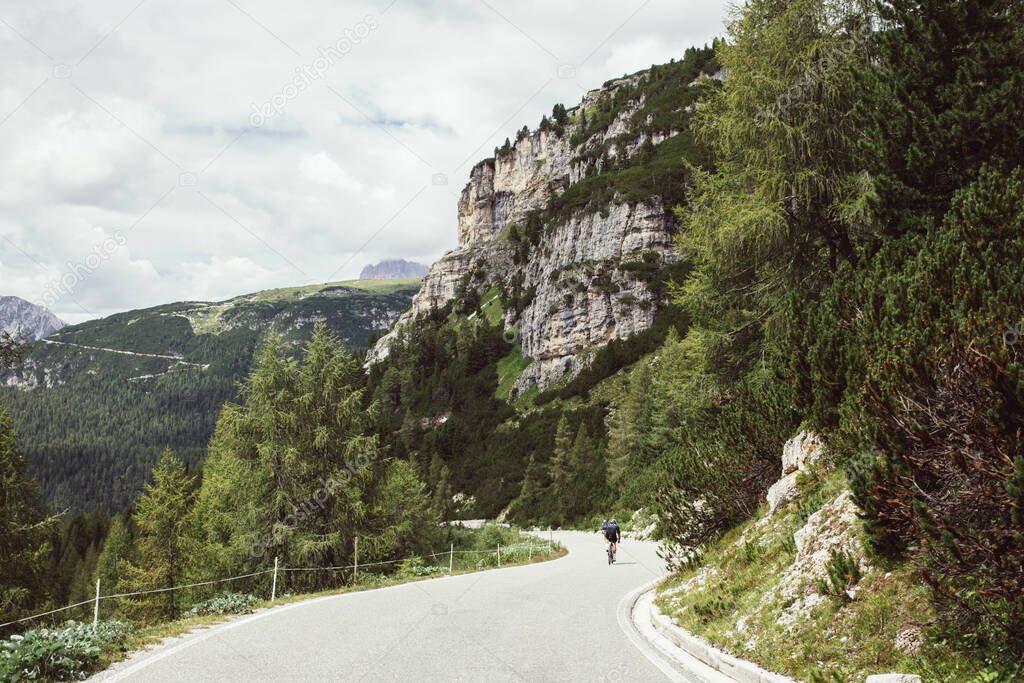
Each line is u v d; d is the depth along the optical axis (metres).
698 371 23.34
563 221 172.00
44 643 7.10
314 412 29.73
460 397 158.38
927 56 12.87
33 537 31.69
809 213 18.16
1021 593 5.51
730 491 14.45
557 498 79.38
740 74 18.88
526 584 17.34
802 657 6.78
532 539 42.28
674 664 7.69
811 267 19.06
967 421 6.11
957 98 12.06
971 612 5.74
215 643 8.88
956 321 6.62
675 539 15.34
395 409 172.38
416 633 9.65
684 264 136.88
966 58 12.27
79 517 106.19
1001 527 5.78
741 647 7.71
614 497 68.31
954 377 6.27
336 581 27.91
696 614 9.69
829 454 10.77
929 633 5.95
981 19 12.49
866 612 6.79
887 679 5.48
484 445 122.88
